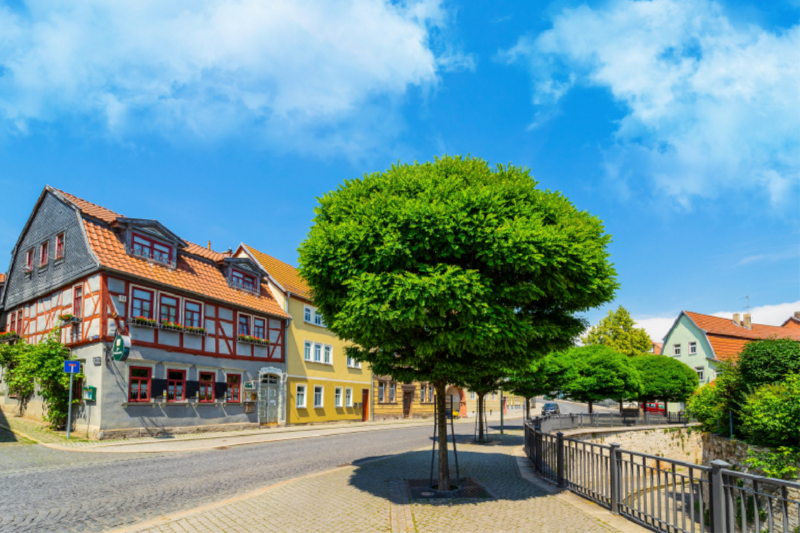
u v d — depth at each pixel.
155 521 7.28
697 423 29.50
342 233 8.63
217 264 25.50
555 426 22.19
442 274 7.94
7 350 21.75
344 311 8.71
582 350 31.83
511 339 8.41
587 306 9.52
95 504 8.48
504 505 8.33
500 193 8.65
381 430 27.69
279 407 27.38
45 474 11.15
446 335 8.05
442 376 9.33
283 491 9.30
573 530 6.86
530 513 7.80
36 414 20.75
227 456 15.06
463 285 7.64
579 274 8.58
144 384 19.48
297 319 29.70
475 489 9.59
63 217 21.19
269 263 30.91
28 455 13.82
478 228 8.03
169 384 20.56
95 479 10.70
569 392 30.58
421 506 8.23
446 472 9.43
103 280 18.42
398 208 8.40
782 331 47.66
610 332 55.12
